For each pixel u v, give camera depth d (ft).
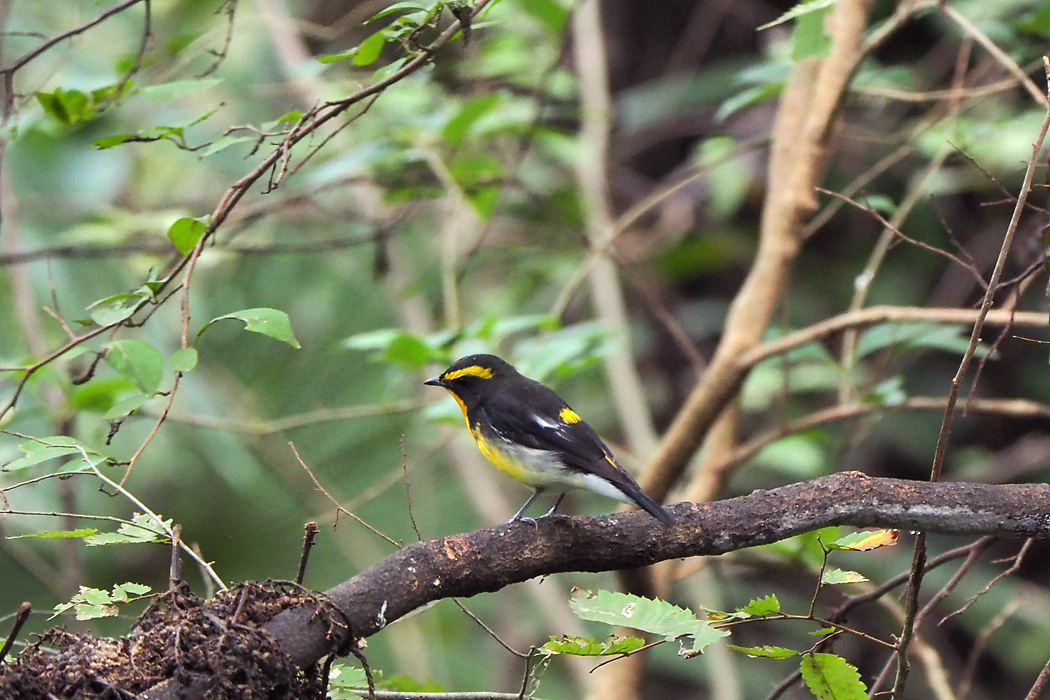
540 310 48.55
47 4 37.17
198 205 41.22
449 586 16.70
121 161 34.73
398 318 45.55
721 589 42.22
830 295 45.01
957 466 43.78
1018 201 16.25
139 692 14.23
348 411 33.91
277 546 42.57
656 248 47.01
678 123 48.88
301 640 15.05
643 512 18.34
